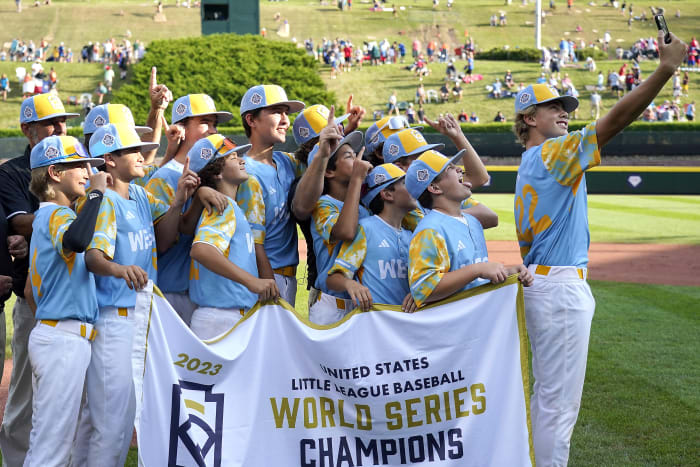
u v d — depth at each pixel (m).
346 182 5.04
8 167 5.03
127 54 47.69
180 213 4.66
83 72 47.72
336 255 4.86
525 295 4.59
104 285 4.37
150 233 4.63
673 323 9.08
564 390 4.48
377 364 4.40
